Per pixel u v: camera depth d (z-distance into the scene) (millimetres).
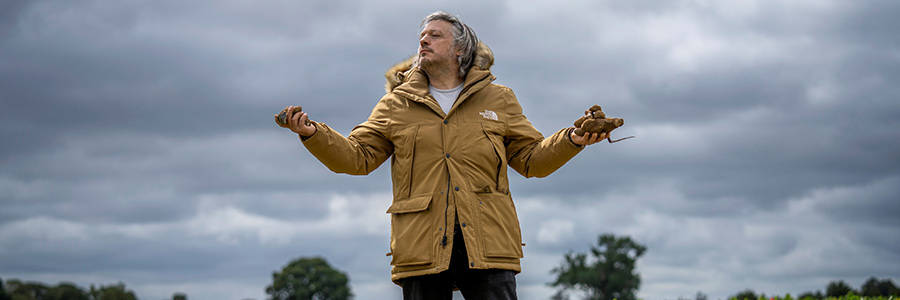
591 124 3629
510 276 3887
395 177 4023
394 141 4020
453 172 3852
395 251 3867
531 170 4070
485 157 3918
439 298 3895
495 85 4191
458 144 3908
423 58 4102
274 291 90312
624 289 82438
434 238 3783
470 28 4250
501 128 4043
